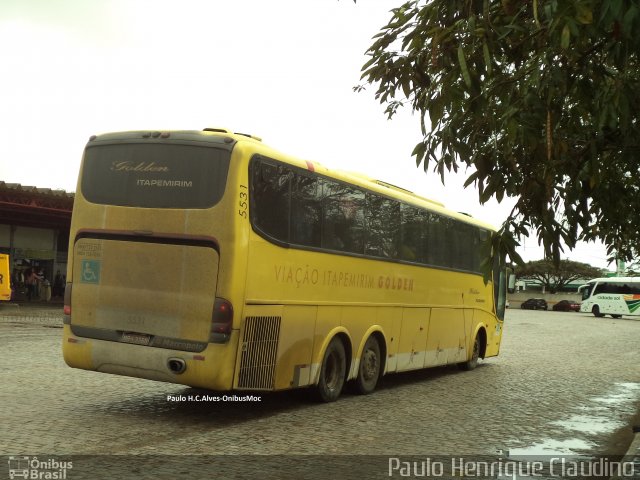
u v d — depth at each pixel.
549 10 5.01
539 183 6.39
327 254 10.34
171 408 9.40
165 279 8.56
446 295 14.77
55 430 7.58
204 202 8.52
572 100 6.11
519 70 5.88
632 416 10.75
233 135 8.81
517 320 50.12
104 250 8.95
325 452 7.26
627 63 5.34
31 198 30.81
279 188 9.22
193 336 8.37
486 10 5.47
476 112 5.77
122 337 8.75
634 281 61.25
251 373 8.72
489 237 6.58
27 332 19.92
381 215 12.03
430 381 14.30
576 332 36.38
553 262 6.62
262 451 7.16
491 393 12.70
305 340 9.84
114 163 9.08
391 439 8.10
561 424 9.78
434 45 5.73
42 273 34.97
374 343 11.92
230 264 8.34
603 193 7.41
